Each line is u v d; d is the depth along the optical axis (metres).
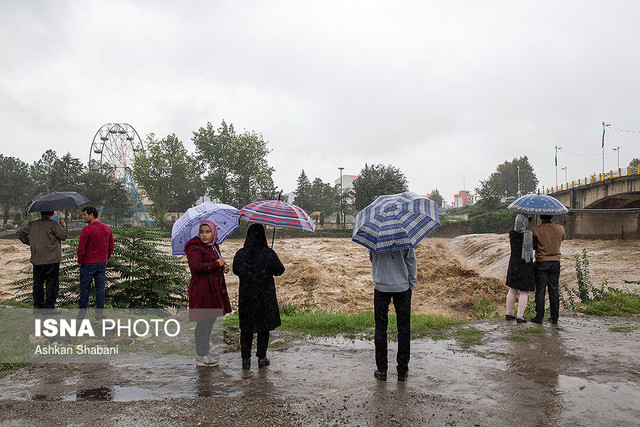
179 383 4.55
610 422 3.65
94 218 6.49
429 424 3.60
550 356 5.53
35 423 3.55
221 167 70.25
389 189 68.75
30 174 103.94
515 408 3.93
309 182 100.69
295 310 10.25
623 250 24.44
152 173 67.69
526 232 7.25
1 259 30.28
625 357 5.48
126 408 3.86
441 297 14.72
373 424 3.59
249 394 4.24
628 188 35.41
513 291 7.64
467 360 5.39
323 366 5.19
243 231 60.25
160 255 7.83
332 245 45.97
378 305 4.71
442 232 62.53
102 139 77.56
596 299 9.23
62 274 7.60
